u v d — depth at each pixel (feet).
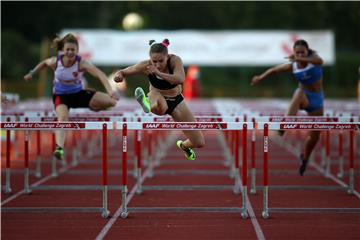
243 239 80.23
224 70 525.34
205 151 195.21
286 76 515.91
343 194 113.91
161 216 94.12
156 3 543.80
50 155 180.96
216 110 169.58
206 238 80.69
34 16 545.03
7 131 112.27
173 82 88.48
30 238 80.84
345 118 108.27
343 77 517.55
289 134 227.61
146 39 399.65
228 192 116.37
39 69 118.52
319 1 538.06
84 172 145.69
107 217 92.99
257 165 158.51
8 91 449.89
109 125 91.30
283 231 84.58
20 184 125.80
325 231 84.53
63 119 112.16
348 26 557.74
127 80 488.02
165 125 89.76
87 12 547.08
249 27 540.93
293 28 543.80
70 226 87.56
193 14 549.95
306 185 124.36
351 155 112.37
